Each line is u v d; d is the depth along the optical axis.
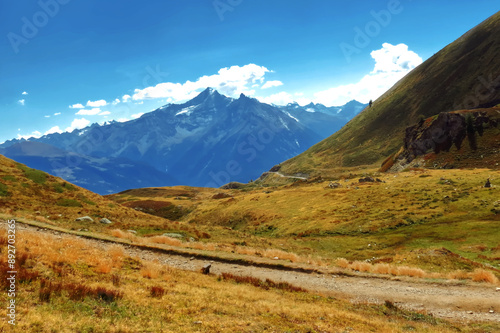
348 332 13.16
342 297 21.14
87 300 12.51
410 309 19.22
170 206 139.75
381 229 56.19
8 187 51.66
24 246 17.25
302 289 21.52
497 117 125.62
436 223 52.91
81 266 17.00
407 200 67.62
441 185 72.06
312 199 88.00
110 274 16.97
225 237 48.22
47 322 9.86
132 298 13.82
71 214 47.09
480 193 60.75
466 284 23.53
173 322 11.95
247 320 13.13
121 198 174.12
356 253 45.38
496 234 42.28
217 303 15.11
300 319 14.20
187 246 34.31
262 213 87.88
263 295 18.20
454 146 124.88
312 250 47.47
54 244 20.16
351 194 82.69
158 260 26.81
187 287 17.27
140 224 46.25
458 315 18.14
